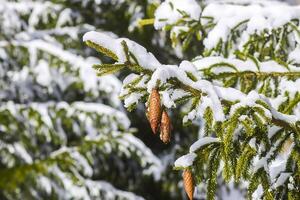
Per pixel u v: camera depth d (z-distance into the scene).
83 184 6.15
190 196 1.69
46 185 5.97
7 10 6.73
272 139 1.75
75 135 6.79
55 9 6.84
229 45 2.84
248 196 1.78
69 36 6.79
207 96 1.63
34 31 6.84
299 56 2.45
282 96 2.03
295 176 1.82
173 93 1.64
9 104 6.14
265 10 2.76
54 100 6.83
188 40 3.01
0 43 6.46
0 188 5.94
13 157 6.10
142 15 6.16
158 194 7.32
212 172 1.77
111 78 6.37
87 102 6.81
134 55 1.57
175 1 2.97
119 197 6.53
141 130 7.47
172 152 7.09
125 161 7.34
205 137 1.78
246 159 1.73
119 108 6.73
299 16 2.70
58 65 6.38
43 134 6.19
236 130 1.74
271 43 2.71
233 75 2.14
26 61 6.46
